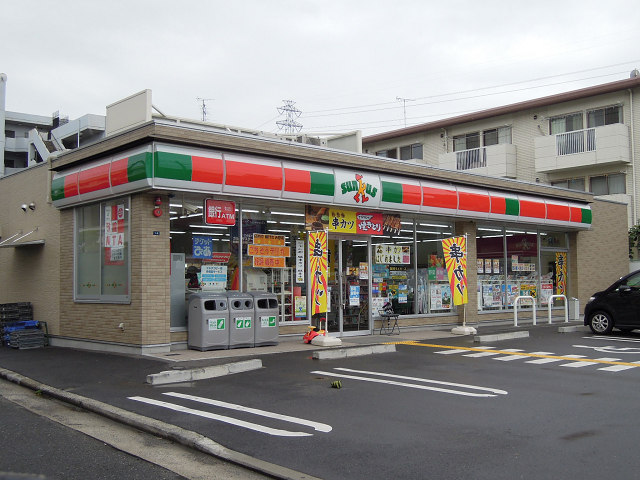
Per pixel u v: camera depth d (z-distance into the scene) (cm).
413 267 1712
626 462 529
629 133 2631
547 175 2878
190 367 995
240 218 1338
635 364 1068
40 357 1238
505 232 1970
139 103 1381
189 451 610
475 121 3170
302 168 1344
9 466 557
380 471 520
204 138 1193
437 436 620
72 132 4244
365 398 801
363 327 1577
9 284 1716
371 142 3647
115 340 1243
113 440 653
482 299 1877
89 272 1359
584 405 751
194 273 1276
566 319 1933
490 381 915
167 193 1199
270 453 575
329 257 1515
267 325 1299
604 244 2286
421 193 1598
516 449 571
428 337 1524
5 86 3591
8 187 1747
